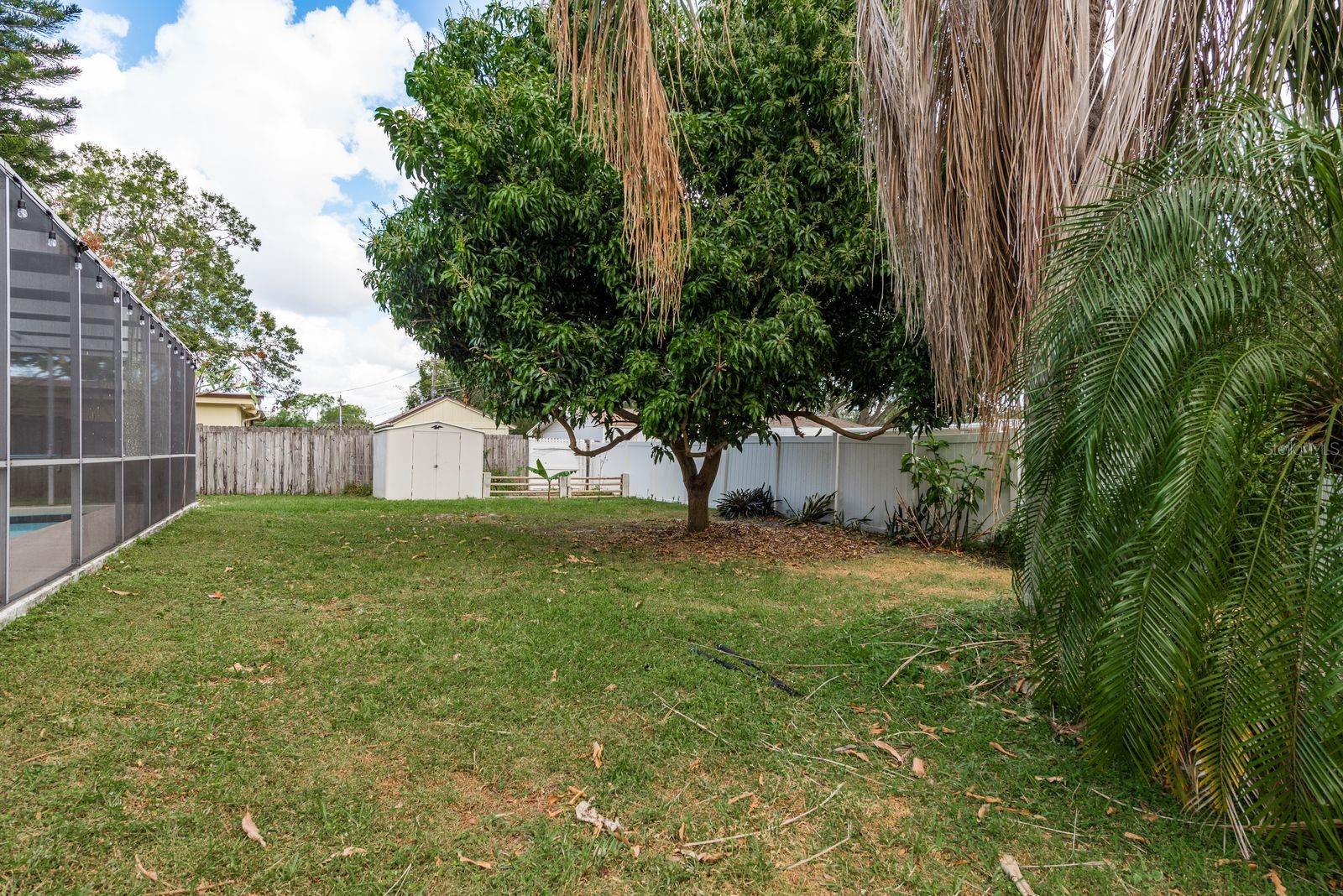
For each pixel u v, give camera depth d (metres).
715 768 2.30
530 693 2.90
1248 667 1.77
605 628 3.91
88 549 4.95
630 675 3.17
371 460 15.30
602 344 6.16
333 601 4.39
